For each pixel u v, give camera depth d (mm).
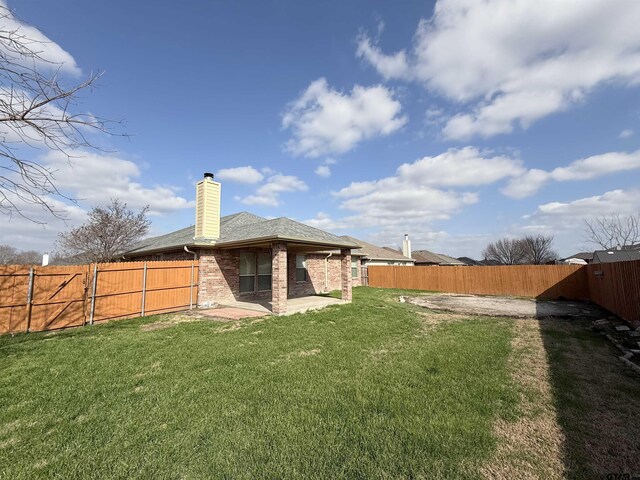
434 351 6242
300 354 6090
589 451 2861
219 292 12914
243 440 2992
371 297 16641
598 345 6816
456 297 17672
